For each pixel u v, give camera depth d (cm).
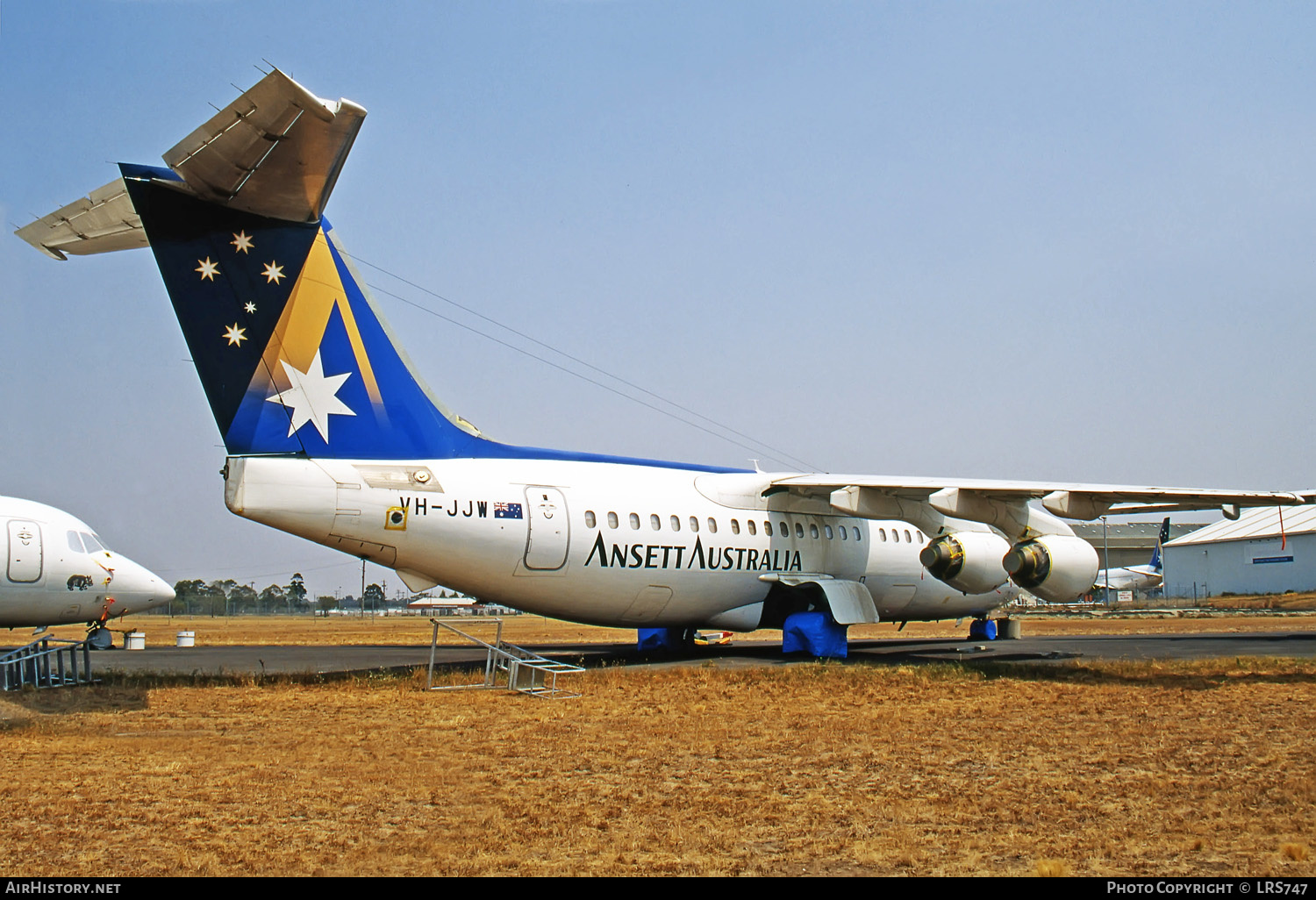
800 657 1917
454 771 821
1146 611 5672
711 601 1828
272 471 1305
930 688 1376
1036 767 843
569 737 987
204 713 1134
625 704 1225
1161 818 668
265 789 747
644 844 610
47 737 974
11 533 2033
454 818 672
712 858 581
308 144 1034
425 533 1438
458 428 1570
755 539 1872
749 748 927
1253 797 726
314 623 6153
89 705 1195
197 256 1214
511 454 1638
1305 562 6212
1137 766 846
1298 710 1174
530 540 1545
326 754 893
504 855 586
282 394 1322
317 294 1350
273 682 1412
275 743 945
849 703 1236
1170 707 1197
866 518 1884
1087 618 4584
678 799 725
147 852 589
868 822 662
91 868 556
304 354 1341
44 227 1217
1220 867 561
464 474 1506
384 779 787
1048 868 550
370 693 1309
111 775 791
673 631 2088
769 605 1981
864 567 2094
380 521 1393
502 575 1536
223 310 1245
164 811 683
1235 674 1565
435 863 571
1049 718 1115
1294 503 1809
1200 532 7494
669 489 1789
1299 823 655
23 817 664
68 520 2166
